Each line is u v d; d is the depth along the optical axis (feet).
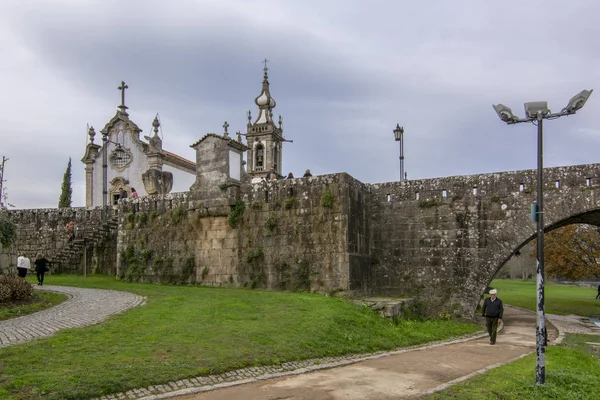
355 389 33.94
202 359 36.52
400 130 95.66
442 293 79.05
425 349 53.88
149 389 30.63
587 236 128.98
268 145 207.62
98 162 149.38
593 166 71.97
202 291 73.20
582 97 36.01
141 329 44.37
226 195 85.61
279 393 32.17
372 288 82.84
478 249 77.71
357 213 79.87
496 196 77.41
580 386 35.91
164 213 91.97
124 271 93.81
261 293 71.46
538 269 36.76
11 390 27.43
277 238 80.48
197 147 90.84
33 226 117.50
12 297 56.54
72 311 53.26
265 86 215.72
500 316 59.52
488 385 34.99
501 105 39.06
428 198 81.87
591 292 179.42
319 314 56.80
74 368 31.78
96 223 113.60
